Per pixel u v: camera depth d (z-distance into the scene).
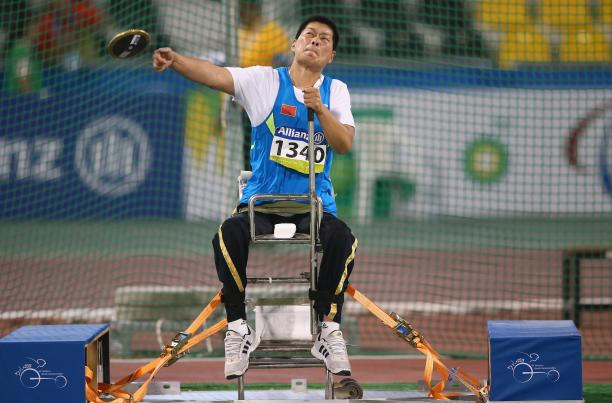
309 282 20.16
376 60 58.50
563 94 58.66
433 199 59.47
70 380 18.81
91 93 56.84
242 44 41.66
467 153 59.16
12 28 55.06
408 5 58.72
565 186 59.22
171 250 51.84
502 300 39.88
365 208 59.31
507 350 19.39
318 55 20.86
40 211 58.00
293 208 20.09
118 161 58.19
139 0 46.16
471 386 20.36
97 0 54.75
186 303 31.55
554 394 19.36
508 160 59.25
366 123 58.66
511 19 58.88
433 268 47.91
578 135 58.94
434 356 20.89
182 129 57.50
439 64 58.81
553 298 40.44
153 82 57.16
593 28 58.62
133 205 58.38
